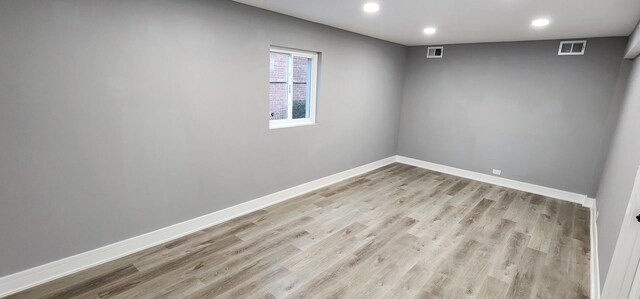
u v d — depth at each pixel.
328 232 3.29
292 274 2.56
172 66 2.74
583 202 4.40
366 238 3.19
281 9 3.32
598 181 4.23
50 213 2.28
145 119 2.65
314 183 4.56
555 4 2.62
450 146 5.62
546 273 2.69
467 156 5.44
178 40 2.74
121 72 2.45
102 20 2.29
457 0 2.66
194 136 3.01
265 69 3.52
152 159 2.75
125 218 2.68
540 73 4.55
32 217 2.21
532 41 4.55
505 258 2.90
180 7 2.71
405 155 6.27
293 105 4.32
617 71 3.98
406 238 3.22
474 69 5.15
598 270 2.49
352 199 4.24
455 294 2.38
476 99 5.20
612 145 3.74
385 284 2.47
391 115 5.92
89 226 2.49
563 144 4.50
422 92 5.82
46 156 2.20
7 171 2.06
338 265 2.71
